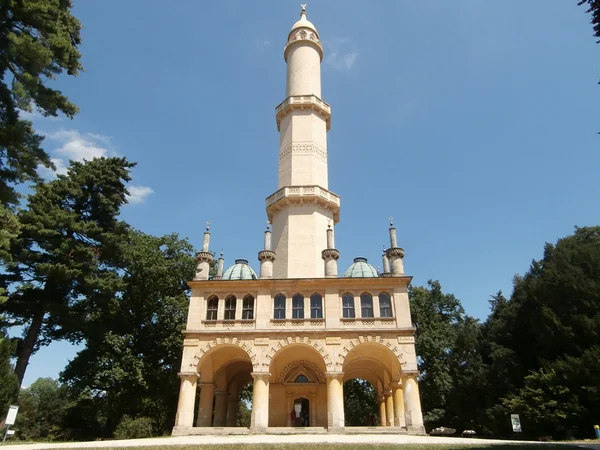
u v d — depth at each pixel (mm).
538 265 50031
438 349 50562
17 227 22375
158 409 46094
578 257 42719
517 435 39531
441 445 22922
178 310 45938
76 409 44969
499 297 55281
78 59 25328
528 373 41906
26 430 62031
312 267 44188
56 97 24125
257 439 28000
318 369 41406
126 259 43656
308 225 46062
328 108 54344
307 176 49062
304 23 59625
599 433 29391
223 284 39312
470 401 47719
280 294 38906
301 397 40812
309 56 56781
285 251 45281
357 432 33219
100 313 42406
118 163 46438
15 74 22875
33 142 23875
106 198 43062
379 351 38562
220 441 26750
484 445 22516
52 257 38125
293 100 52969
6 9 22297
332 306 37625
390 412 40875
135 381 41312
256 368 35531
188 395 34938
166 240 49312
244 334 36781
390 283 38219
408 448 21609
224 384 43750
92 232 39500
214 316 38688
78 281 38594
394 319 36844
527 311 45031
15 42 21391
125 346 42125
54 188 41250
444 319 57281
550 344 39406
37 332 37625
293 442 24797
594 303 38031
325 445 23000
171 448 22469
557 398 35406
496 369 44031
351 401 67000
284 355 40250
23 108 22984
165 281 46562
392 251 40219
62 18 25438
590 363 33906
